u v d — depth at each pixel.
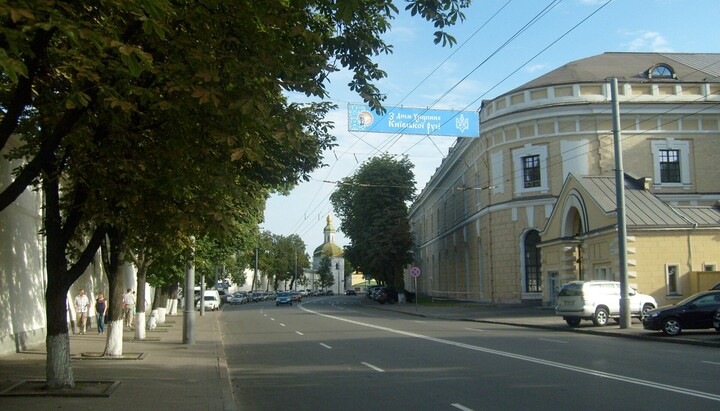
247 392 11.73
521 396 10.29
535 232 43.44
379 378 12.92
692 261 29.88
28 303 18.59
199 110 8.71
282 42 9.67
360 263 69.19
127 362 16.02
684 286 29.66
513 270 43.88
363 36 10.59
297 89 9.52
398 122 24.20
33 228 19.17
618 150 25.02
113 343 16.98
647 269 29.62
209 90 8.16
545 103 42.44
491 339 21.25
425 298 70.12
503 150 44.69
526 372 13.00
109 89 8.07
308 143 12.74
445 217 67.06
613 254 30.23
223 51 9.02
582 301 26.38
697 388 10.66
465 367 14.09
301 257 141.75
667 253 29.80
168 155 9.14
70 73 8.83
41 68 8.65
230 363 16.55
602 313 26.39
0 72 7.52
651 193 33.25
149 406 9.88
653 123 42.41
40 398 10.30
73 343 20.58
